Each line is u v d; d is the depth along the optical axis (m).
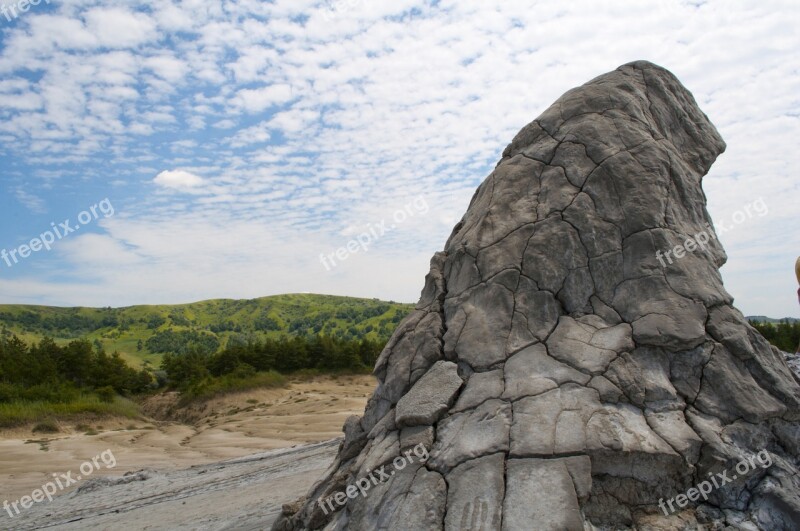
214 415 44.22
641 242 6.37
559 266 6.36
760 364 5.71
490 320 6.16
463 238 7.11
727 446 5.11
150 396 56.06
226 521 9.82
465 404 5.55
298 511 6.38
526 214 6.77
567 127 7.30
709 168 8.02
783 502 4.93
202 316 140.00
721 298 6.07
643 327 5.84
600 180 6.77
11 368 39.91
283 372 57.12
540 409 5.19
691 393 5.55
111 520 12.20
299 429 29.59
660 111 7.78
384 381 6.70
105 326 128.75
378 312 114.69
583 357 5.64
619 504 4.82
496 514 4.50
